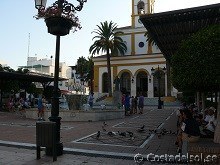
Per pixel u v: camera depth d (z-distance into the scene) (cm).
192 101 2670
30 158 729
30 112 1945
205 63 622
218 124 684
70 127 1412
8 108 2739
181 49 686
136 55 4250
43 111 1814
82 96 2008
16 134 1138
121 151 803
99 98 4147
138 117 2050
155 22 981
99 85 4469
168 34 1116
